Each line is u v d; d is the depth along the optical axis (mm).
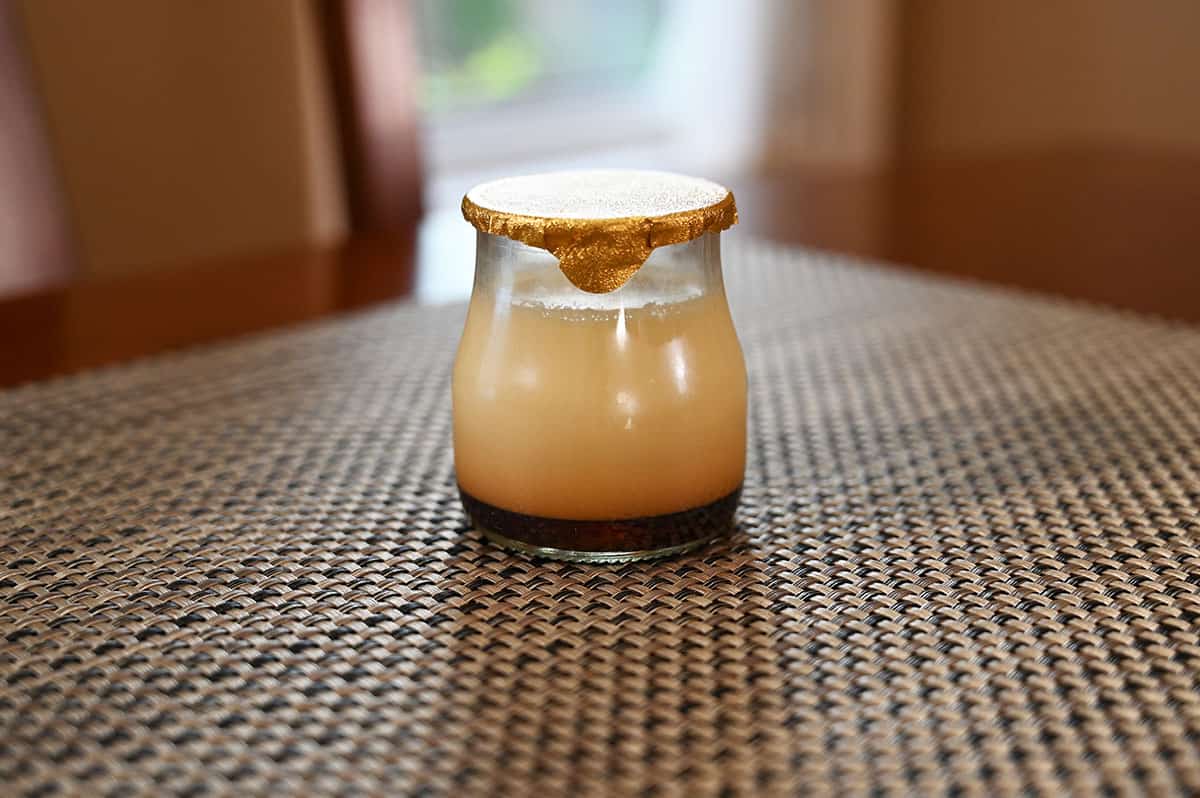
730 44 1471
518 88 1596
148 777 303
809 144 1497
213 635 351
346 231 1216
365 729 318
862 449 452
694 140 1543
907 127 1711
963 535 396
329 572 379
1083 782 301
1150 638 347
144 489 428
